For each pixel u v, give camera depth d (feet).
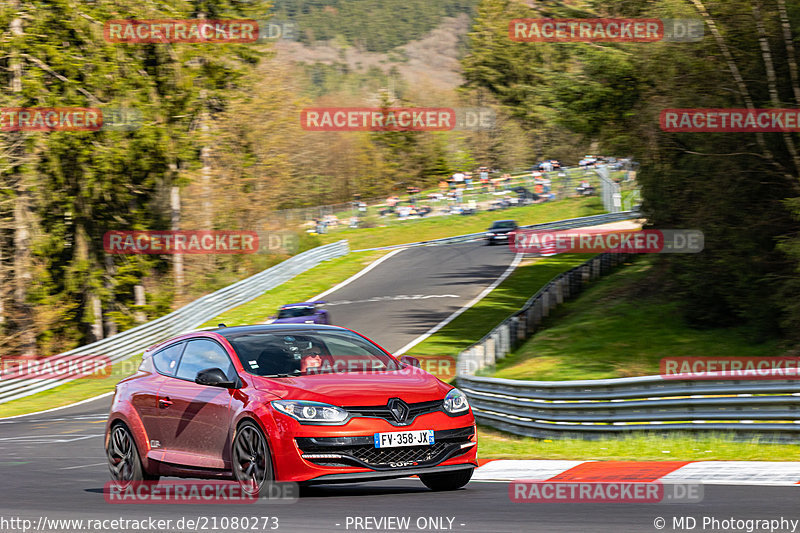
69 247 320.91
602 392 87.25
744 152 153.48
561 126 201.36
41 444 113.60
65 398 187.93
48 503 53.31
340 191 579.07
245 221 352.28
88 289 319.06
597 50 186.19
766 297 161.07
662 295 202.39
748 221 158.30
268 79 361.10
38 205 303.89
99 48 308.81
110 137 303.07
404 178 601.21
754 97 157.48
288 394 49.42
